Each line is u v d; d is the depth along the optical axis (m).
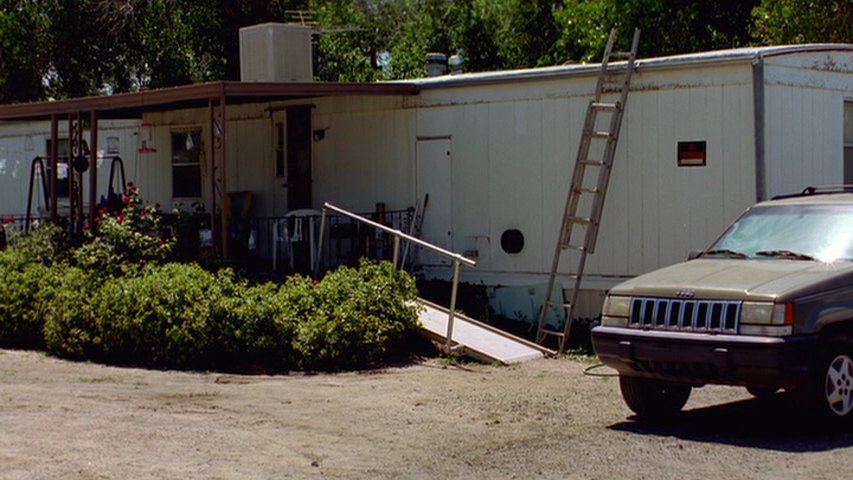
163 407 9.25
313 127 16.70
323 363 11.67
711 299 7.98
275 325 11.84
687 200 13.01
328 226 16.20
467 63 32.19
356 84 14.70
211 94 13.74
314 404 9.48
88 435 8.02
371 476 6.98
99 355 12.64
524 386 10.41
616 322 8.52
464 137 14.98
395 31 36.31
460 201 15.06
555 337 13.84
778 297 7.71
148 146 19.17
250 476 6.94
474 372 11.38
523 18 29.77
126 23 26.89
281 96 15.72
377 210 15.95
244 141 17.72
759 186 12.41
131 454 7.45
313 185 16.75
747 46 25.06
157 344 12.07
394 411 9.16
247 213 17.31
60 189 20.98
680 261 13.08
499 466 7.23
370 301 12.17
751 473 6.90
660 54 24.16
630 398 8.76
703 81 12.81
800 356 7.64
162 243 14.27
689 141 12.95
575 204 13.41
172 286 12.23
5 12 26.23
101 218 14.85
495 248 14.72
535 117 14.27
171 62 26.94
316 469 7.16
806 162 13.20
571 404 9.47
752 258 8.91
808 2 19.33
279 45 16.20
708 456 7.40
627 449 7.66
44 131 21.22
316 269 13.73
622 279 13.53
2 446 7.61
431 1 34.19
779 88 12.74
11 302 13.65
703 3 24.72
